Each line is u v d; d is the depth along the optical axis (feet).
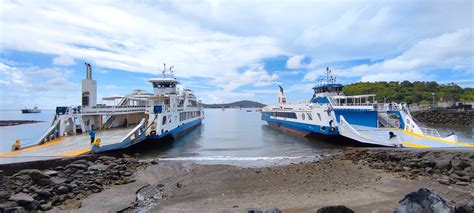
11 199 40.68
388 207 40.09
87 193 49.65
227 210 41.37
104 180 57.67
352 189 50.31
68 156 69.26
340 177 59.21
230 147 113.19
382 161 74.18
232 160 85.25
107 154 82.74
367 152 82.94
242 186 54.90
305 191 50.21
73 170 61.21
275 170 67.36
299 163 77.92
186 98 166.61
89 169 63.41
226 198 47.78
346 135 105.19
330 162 75.72
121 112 134.82
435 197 30.27
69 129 110.11
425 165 63.72
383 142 93.15
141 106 159.43
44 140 90.48
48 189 47.29
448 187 49.14
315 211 39.68
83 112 117.50
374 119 122.31
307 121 133.90
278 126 193.16
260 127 230.68
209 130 198.70
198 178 61.82
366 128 116.37
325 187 52.24
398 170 63.10
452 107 269.23
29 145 83.97
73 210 41.68
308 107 133.49
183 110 154.30
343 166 70.08
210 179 60.64
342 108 125.18
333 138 116.98
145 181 59.36
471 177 53.93
